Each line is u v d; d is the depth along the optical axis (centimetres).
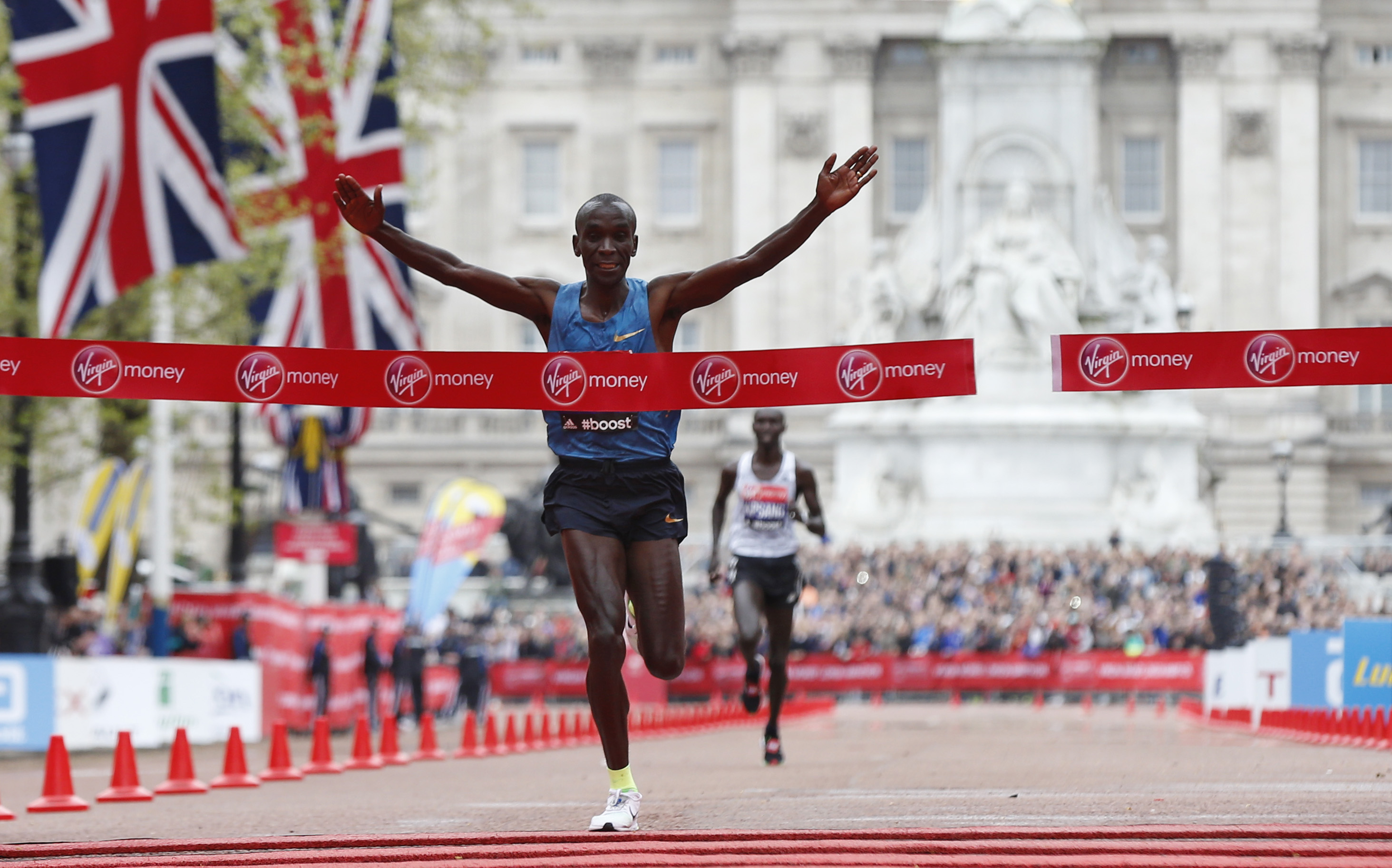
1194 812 3434
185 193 8962
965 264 19875
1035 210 19975
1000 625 16038
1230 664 10338
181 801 4859
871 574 17725
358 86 11188
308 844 2933
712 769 5656
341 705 11238
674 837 2895
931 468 19512
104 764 7925
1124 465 19475
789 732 9488
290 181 11062
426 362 3073
